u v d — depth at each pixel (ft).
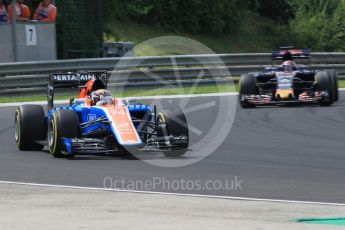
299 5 384.88
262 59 234.99
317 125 140.36
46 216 66.03
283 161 102.73
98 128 102.68
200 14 331.77
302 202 75.31
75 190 80.59
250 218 66.39
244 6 357.41
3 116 153.58
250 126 140.15
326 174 92.99
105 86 108.37
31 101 184.24
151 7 319.68
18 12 214.48
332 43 376.48
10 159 103.24
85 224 62.34
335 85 170.91
